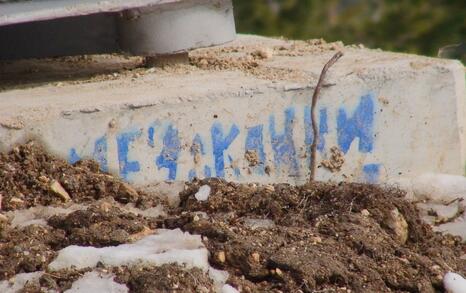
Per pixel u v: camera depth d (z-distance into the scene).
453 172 17.05
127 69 18.47
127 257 13.04
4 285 12.95
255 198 14.66
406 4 31.64
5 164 14.99
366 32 31.41
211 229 13.62
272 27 31.17
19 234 13.74
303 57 18.30
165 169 15.58
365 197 14.56
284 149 16.14
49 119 15.16
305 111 16.16
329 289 12.99
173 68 17.98
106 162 15.35
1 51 19.11
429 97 16.72
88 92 16.39
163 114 15.49
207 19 17.77
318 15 31.55
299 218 14.33
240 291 12.90
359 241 13.76
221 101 15.74
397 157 16.70
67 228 13.92
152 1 16.95
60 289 12.78
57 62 19.86
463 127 17.03
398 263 13.66
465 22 31.39
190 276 12.78
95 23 18.69
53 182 14.92
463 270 14.16
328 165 16.38
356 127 16.44
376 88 16.45
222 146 15.82
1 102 16.03
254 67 17.61
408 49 31.30
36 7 16.34
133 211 14.80
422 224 14.79
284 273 13.04
